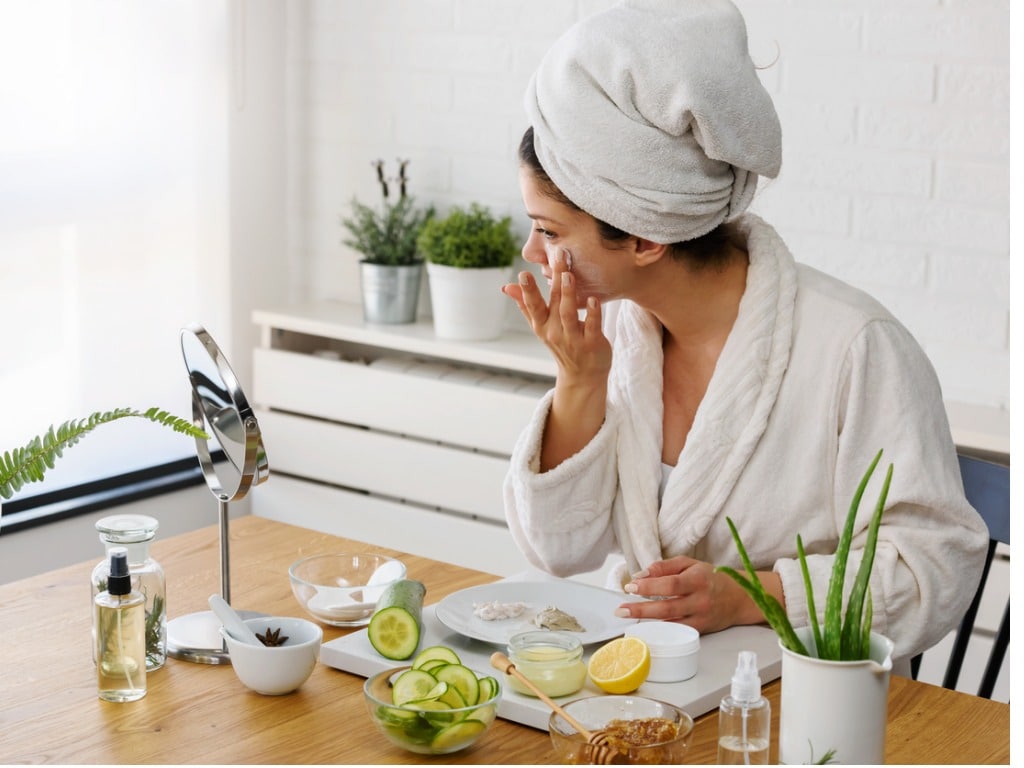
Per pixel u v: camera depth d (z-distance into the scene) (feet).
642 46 4.59
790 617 4.72
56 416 9.70
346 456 10.19
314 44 10.71
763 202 8.73
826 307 5.08
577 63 4.67
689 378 5.38
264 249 10.98
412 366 10.02
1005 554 7.72
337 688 4.37
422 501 9.85
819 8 8.32
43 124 9.39
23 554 9.36
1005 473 5.52
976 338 8.14
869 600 3.55
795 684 3.50
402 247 9.96
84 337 9.83
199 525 10.66
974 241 8.05
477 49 9.85
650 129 4.65
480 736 3.92
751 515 5.11
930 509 4.86
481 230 9.48
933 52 8.00
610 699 3.91
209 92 10.45
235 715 4.16
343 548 5.82
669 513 5.20
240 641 4.33
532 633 4.35
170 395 10.52
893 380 4.97
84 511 9.67
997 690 7.90
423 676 3.97
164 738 3.99
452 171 10.14
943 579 4.81
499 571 9.55
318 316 10.32
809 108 8.46
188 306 10.55
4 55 9.09
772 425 5.07
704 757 3.88
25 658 4.61
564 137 4.69
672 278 5.09
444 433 9.65
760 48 8.56
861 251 8.45
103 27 9.69
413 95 10.25
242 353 10.94
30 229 9.39
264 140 10.82
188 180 10.41
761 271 5.12
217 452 4.71
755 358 5.06
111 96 9.80
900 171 8.23
